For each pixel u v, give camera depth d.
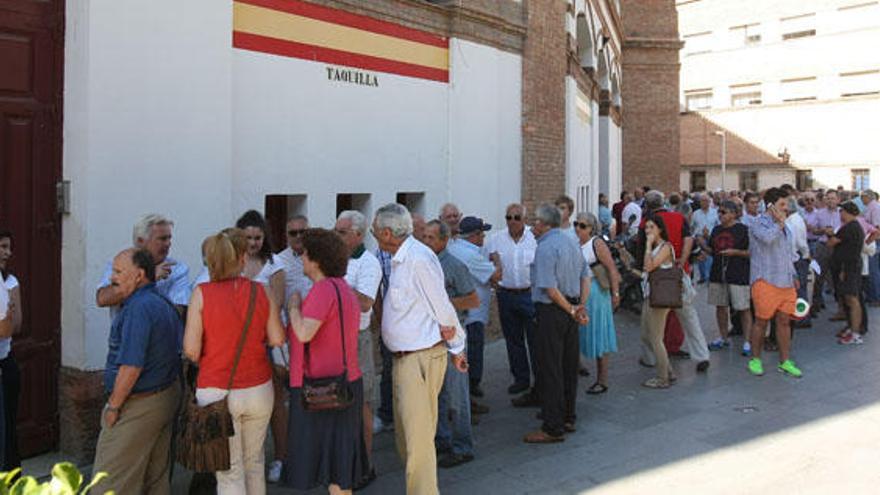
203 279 5.10
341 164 7.84
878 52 36.50
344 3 7.80
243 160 6.80
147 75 5.88
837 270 11.81
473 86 9.77
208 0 6.29
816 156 38.75
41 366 5.70
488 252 7.79
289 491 5.32
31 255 5.61
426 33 9.02
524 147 10.92
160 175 5.98
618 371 8.87
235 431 4.20
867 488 5.23
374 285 5.40
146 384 4.22
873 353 9.68
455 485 5.41
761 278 8.45
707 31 43.38
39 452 5.73
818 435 6.38
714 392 7.84
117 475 4.18
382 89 8.36
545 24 11.38
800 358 9.42
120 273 4.21
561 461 5.86
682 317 8.70
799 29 39.62
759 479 5.42
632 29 28.48
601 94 22.47
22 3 5.49
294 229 5.58
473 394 7.26
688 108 44.78
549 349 6.27
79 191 5.59
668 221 8.56
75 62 5.59
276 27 7.10
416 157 8.89
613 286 7.67
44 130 5.63
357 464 4.42
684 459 5.86
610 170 23.06
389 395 6.72
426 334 4.81
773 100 40.72
